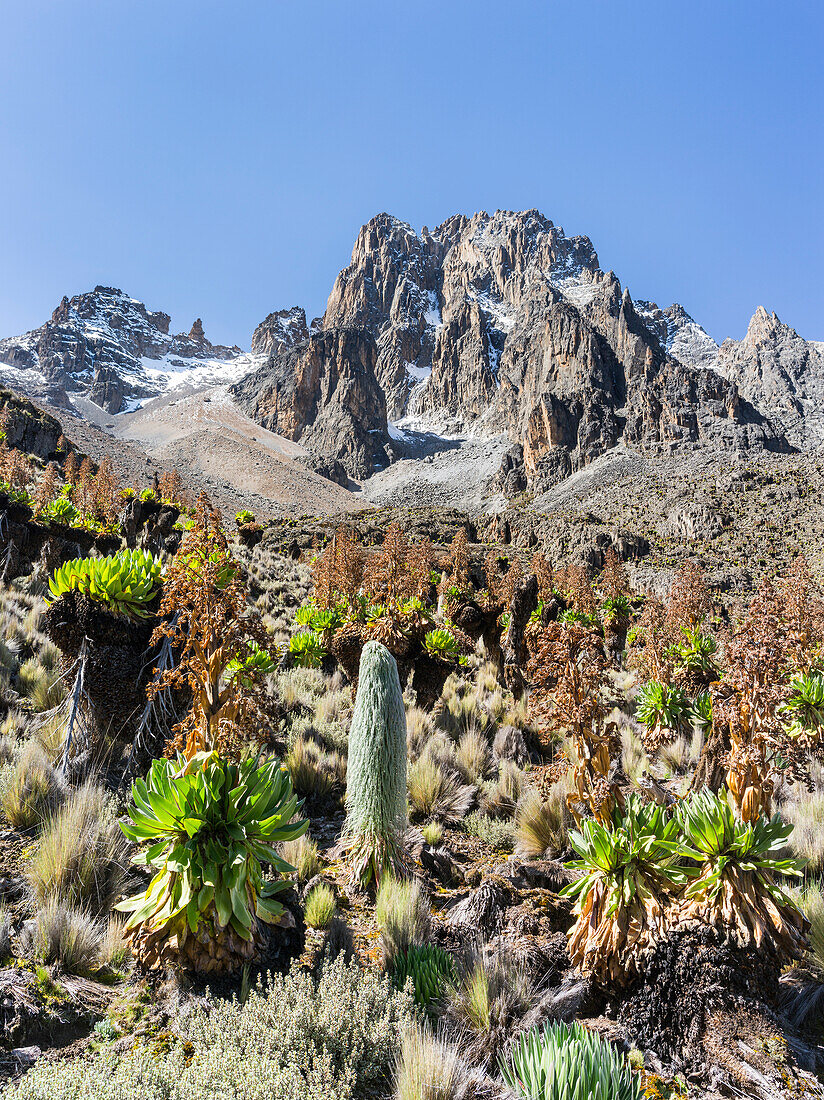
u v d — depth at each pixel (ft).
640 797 21.26
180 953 11.61
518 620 42.06
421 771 24.11
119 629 19.95
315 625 41.34
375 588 40.29
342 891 16.52
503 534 358.02
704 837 14.38
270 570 78.95
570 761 18.61
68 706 19.98
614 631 79.15
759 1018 12.35
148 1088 8.30
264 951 12.71
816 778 26.27
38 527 45.09
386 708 17.46
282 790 14.02
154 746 19.75
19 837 14.96
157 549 52.19
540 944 14.49
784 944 13.69
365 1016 10.84
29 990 10.45
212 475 581.94
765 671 16.17
